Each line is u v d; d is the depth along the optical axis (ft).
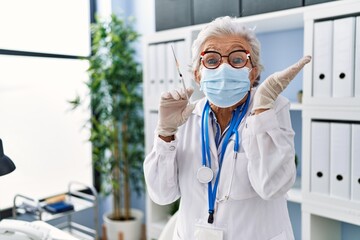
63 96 9.46
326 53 5.19
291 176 3.27
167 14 7.41
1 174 4.61
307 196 5.57
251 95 3.92
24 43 8.54
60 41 9.26
